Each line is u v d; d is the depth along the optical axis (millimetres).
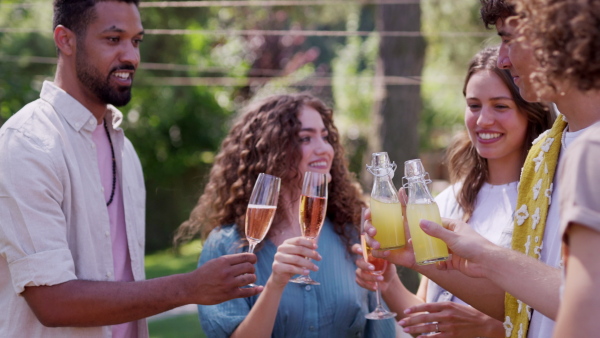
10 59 7941
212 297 1864
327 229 2533
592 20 1125
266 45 11328
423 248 1812
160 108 9891
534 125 2373
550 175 1756
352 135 11164
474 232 1778
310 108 2627
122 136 2320
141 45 9547
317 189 2055
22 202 1883
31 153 1936
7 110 8430
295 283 2342
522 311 1784
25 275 1858
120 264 2234
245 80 9727
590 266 1031
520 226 1866
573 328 1029
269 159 2529
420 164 1877
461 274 2006
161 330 5703
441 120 12258
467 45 7672
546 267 1516
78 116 2117
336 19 9586
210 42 10453
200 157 10320
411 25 6016
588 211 1042
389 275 2383
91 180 2117
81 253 2029
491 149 2381
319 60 12812
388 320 2451
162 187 10164
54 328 1960
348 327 2342
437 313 2119
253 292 1896
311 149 2547
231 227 2525
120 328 2193
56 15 2150
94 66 2115
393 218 1981
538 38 1226
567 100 1414
